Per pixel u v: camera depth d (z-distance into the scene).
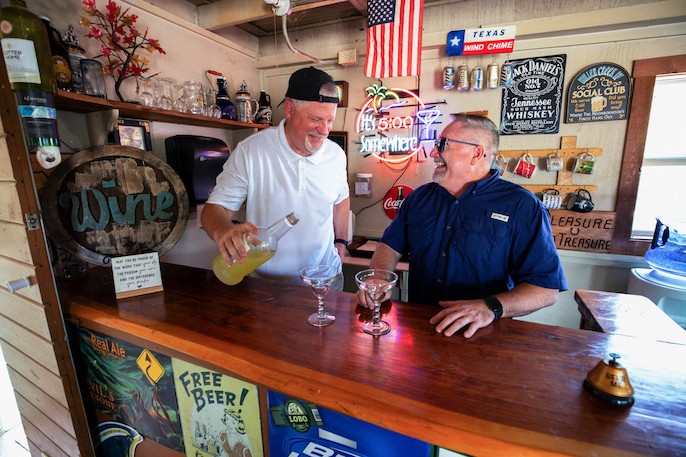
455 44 2.33
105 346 1.12
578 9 2.15
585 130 2.28
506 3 2.29
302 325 0.98
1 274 1.20
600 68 2.18
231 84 2.59
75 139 1.60
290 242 1.58
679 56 2.03
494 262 1.25
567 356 0.82
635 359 0.80
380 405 0.66
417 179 2.73
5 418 1.90
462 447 0.60
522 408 0.64
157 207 1.55
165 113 1.71
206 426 0.97
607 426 0.59
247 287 1.29
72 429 1.18
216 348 0.87
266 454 0.88
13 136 0.95
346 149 2.90
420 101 2.61
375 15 2.23
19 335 1.24
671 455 0.53
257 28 2.72
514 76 2.37
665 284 1.92
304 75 1.34
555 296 1.14
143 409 1.09
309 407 0.78
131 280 1.21
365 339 0.90
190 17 2.27
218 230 1.22
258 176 1.54
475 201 1.29
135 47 1.72
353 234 3.01
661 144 2.27
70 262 1.39
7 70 0.92
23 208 0.99
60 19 1.53
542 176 2.43
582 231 2.36
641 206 2.37
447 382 0.72
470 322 0.94
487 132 1.27
